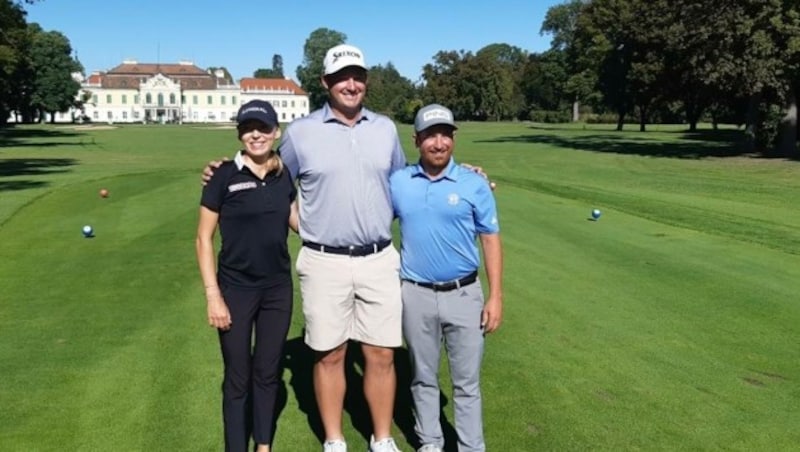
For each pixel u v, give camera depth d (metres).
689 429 4.32
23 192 15.17
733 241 10.16
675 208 13.40
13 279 7.88
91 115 131.25
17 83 71.44
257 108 3.78
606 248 9.61
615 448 4.07
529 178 19.42
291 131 3.96
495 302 3.95
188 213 12.29
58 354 5.50
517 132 63.56
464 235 3.84
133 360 5.38
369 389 4.08
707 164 26.88
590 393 4.83
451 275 3.87
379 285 3.99
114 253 9.15
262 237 3.86
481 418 4.00
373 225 3.96
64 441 4.09
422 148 3.79
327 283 3.96
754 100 34.28
